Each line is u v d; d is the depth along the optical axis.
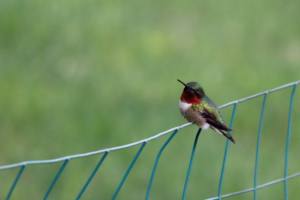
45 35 14.76
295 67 14.38
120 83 12.99
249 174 10.16
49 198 9.48
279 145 11.23
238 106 12.49
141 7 16.86
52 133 11.12
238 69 14.09
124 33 15.32
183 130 11.26
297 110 12.45
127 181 9.88
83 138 11.06
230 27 16.20
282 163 10.59
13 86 12.59
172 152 10.62
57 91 12.53
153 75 13.48
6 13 15.42
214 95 12.85
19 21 15.16
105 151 4.41
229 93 12.94
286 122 12.07
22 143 10.80
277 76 13.84
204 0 17.67
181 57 14.37
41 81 12.87
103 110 11.90
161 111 11.98
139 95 12.55
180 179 9.91
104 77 13.20
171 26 15.99
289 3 17.89
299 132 11.74
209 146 10.80
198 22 16.39
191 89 7.38
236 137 11.40
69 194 9.61
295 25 16.70
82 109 11.94
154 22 16.20
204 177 9.98
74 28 15.25
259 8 17.55
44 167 10.20
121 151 10.65
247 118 12.11
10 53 13.86
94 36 15.05
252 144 11.20
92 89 12.70
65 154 10.55
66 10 16.00
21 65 13.43
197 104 7.38
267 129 11.81
